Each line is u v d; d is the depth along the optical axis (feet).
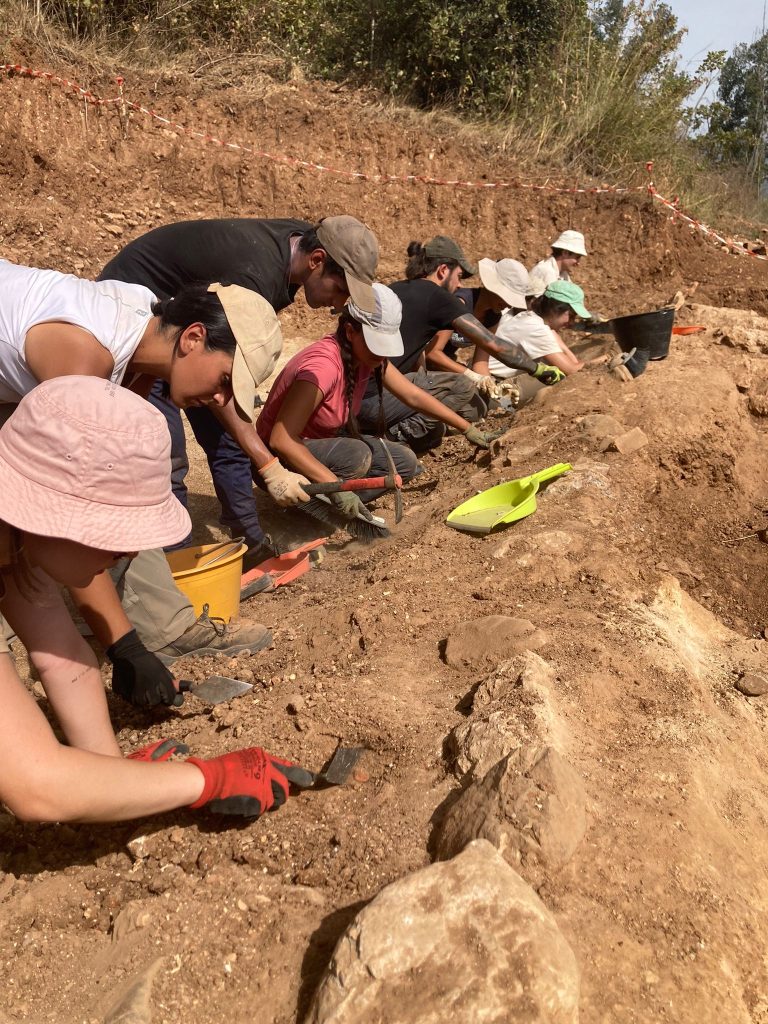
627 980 5.59
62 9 28.43
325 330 25.68
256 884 6.43
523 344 17.20
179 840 6.81
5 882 6.70
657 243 30.53
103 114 26.71
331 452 13.15
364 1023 4.95
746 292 28.19
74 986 5.86
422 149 30.96
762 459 14.44
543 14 34.86
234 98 29.35
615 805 6.71
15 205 24.73
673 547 11.94
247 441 10.62
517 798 6.23
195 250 10.69
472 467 14.79
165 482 5.64
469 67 34.73
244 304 7.87
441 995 4.97
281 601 11.47
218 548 10.61
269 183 28.63
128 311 7.16
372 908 5.31
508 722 7.12
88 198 25.91
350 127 30.27
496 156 32.42
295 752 7.74
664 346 15.69
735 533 12.80
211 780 6.54
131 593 9.27
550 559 10.27
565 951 5.24
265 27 33.76
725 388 15.12
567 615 9.28
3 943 6.21
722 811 7.16
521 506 11.41
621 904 6.00
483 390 17.17
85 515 5.27
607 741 7.50
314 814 7.03
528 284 18.31
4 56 25.22
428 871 5.46
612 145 33.53
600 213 31.12
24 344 6.71
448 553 10.90
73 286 7.02
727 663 9.63
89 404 5.34
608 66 34.91
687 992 5.60
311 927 6.03
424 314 15.46
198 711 8.64
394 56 34.86
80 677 6.97
